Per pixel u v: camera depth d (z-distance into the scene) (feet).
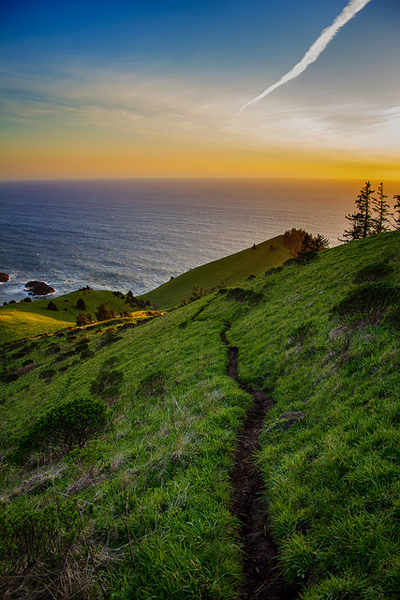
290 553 10.46
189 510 13.28
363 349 27.07
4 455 44.70
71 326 334.03
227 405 28.96
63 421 33.58
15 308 384.06
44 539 9.79
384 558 8.87
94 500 15.10
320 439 17.30
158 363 72.49
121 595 9.23
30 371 163.12
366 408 18.31
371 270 55.47
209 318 104.88
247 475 17.89
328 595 8.55
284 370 37.68
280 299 82.99
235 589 10.07
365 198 198.39
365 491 11.75
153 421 31.96
